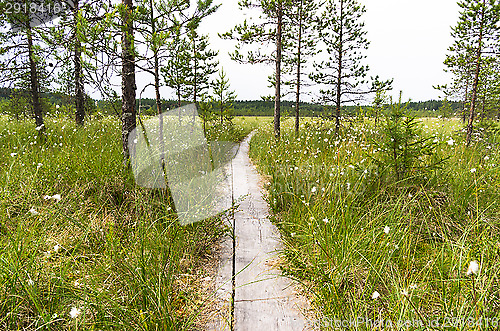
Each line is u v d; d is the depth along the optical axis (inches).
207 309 98.5
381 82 424.2
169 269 108.1
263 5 399.9
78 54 167.6
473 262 56.6
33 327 77.5
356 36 430.9
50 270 96.5
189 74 418.9
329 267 105.6
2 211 124.3
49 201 141.3
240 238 150.9
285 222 158.1
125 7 145.0
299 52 480.7
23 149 210.8
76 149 211.3
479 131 388.5
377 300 89.4
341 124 482.0
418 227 131.2
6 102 562.6
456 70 432.8
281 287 110.4
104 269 99.7
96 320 79.0
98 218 137.3
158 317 84.0
